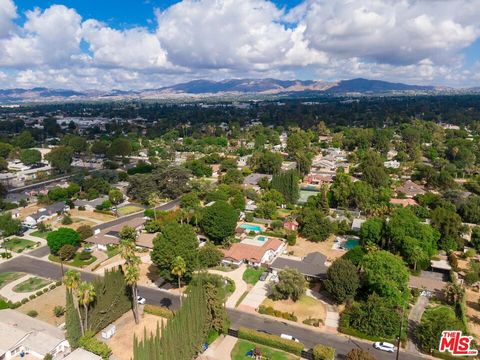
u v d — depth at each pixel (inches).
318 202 6141.7
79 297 2842.0
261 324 3358.8
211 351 2987.2
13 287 4028.1
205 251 4313.5
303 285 3700.8
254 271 4308.6
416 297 3730.3
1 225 5270.7
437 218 4771.2
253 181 7859.3
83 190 7283.5
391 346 2979.8
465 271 4205.2
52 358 2851.9
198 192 6875.0
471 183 7445.9
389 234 4411.9
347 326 3265.3
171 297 3809.1
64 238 4675.2
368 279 3506.4
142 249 4904.0
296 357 2928.2
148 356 2397.9
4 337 2940.5
